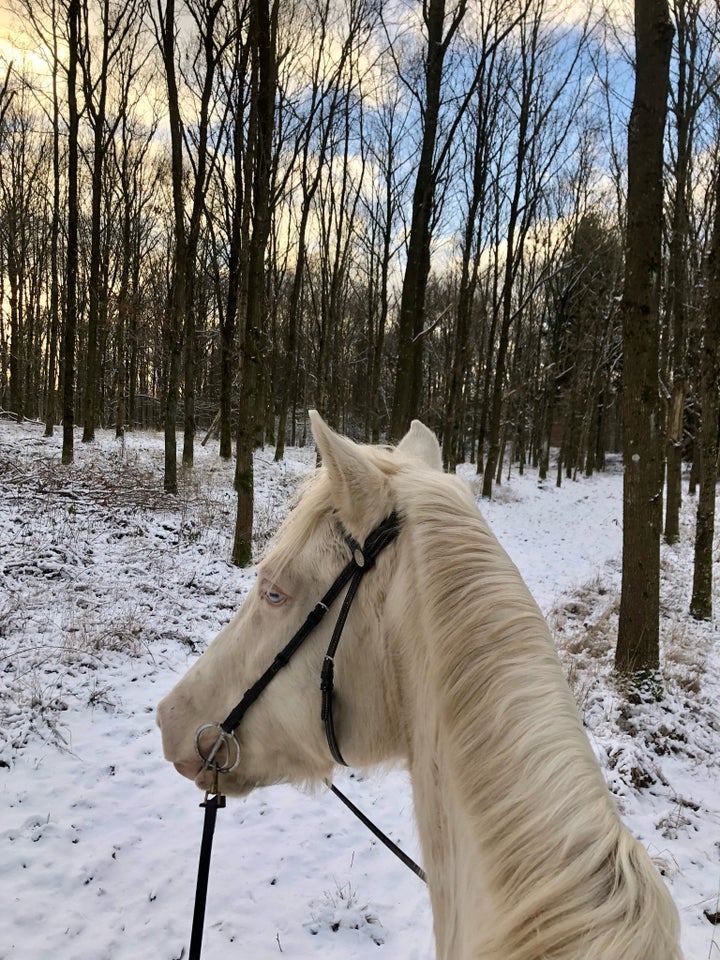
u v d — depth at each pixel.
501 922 0.85
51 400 20.48
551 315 33.47
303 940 3.42
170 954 3.27
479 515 1.28
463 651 1.06
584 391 35.44
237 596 8.57
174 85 12.02
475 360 38.50
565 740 0.94
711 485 9.41
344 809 4.66
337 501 1.31
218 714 1.49
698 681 6.72
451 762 1.04
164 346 21.28
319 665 1.34
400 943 3.45
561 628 8.43
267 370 27.16
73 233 13.98
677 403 15.23
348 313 39.38
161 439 23.27
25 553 8.34
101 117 17.03
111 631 6.56
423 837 1.25
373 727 1.32
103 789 4.46
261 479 17.22
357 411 39.03
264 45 8.91
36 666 5.76
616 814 0.91
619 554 15.87
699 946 3.26
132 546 9.54
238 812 4.50
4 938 3.25
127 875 3.77
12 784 4.36
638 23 5.85
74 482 12.00
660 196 6.00
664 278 17.73
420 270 10.85
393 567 1.25
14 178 26.94
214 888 3.73
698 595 9.52
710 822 4.50
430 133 10.32
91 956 3.21
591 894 0.81
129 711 5.46
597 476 35.03
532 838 0.87
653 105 5.85
